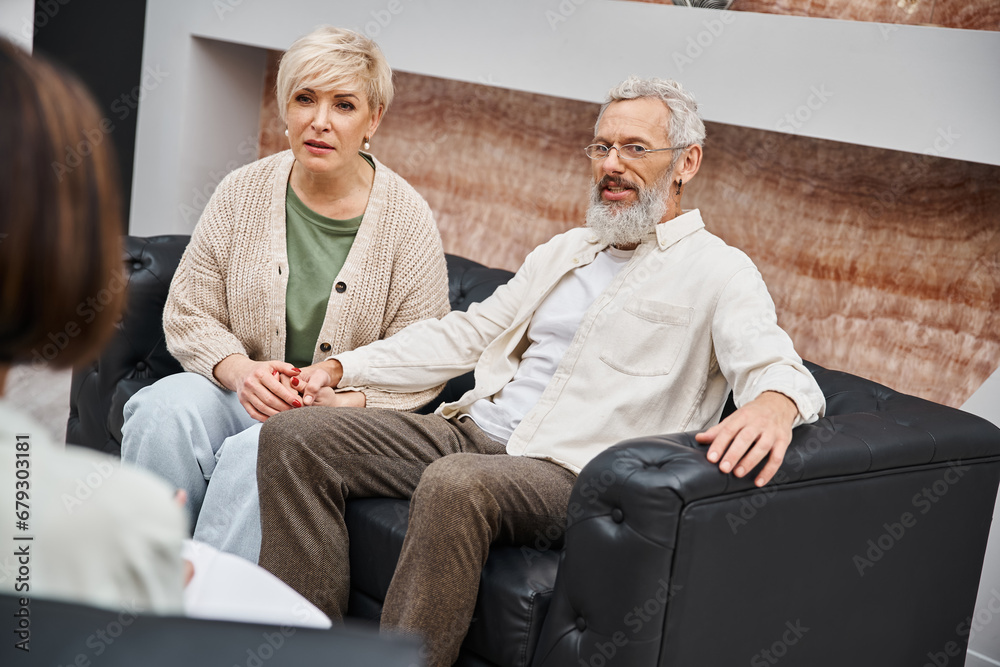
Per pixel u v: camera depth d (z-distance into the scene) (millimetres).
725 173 2670
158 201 3635
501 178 3164
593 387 1944
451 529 1633
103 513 660
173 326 2295
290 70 2156
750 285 1866
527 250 3121
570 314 2068
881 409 1960
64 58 3900
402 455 1945
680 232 2002
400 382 2170
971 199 2227
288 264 2279
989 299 2209
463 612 1647
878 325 2406
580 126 2938
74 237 619
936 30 2023
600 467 1506
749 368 1722
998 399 2135
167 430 2115
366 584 1865
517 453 1936
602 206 2021
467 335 2205
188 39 3469
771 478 1525
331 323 2262
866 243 2416
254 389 2053
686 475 1438
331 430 1865
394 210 2328
